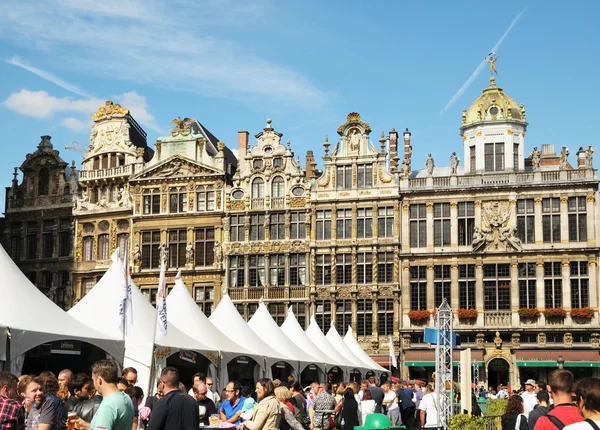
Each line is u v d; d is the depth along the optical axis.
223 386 31.67
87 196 66.44
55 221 67.12
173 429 12.20
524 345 57.97
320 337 46.84
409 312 59.59
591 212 58.00
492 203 59.53
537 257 58.44
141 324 28.48
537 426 9.80
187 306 32.91
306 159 66.31
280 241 62.25
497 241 59.12
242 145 66.62
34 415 13.08
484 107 61.44
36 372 37.44
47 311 23.09
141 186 64.94
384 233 60.91
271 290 61.97
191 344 30.06
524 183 58.97
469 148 61.97
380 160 61.56
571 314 57.31
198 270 63.00
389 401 29.38
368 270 60.91
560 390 9.92
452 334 25.75
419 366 59.19
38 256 67.19
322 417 25.09
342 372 50.44
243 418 18.61
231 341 33.91
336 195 61.88
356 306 60.72
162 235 64.19
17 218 68.38
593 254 57.66
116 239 65.25
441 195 60.41
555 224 58.56
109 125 66.62
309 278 61.50
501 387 48.41
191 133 64.75
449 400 26.86
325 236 61.91
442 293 59.69
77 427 13.10
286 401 17.67
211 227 63.53
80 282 65.75
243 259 62.81
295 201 62.44
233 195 63.50
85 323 26.73
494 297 58.84
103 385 11.41
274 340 39.28
